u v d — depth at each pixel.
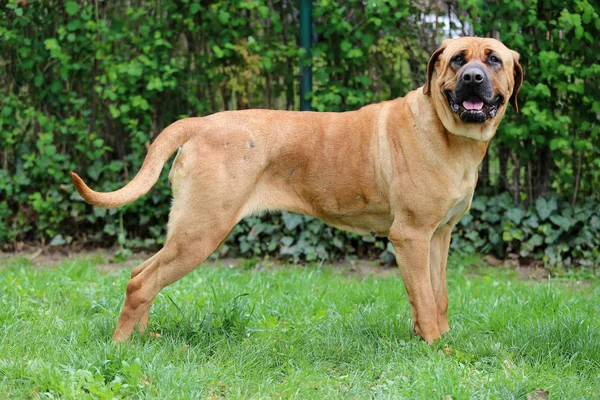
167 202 7.16
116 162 7.09
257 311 4.85
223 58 6.95
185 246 4.10
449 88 4.04
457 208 4.34
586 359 3.97
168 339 4.17
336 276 6.43
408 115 4.27
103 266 6.68
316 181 4.34
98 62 7.07
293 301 5.15
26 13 6.85
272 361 3.94
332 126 4.36
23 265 6.43
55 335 4.12
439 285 4.47
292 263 6.98
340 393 3.53
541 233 6.79
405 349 4.09
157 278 4.12
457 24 6.76
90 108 7.15
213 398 3.48
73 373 3.47
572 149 6.77
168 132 4.16
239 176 4.11
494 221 6.86
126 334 4.12
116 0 6.99
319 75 6.81
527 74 6.59
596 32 6.55
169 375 3.54
